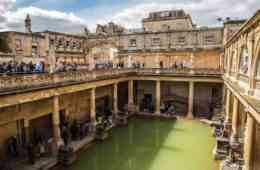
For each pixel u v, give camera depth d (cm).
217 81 3056
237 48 1920
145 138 2491
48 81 1762
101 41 4256
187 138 2464
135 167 1825
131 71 3409
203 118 3175
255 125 1287
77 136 2291
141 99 3966
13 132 1891
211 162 1867
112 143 2342
